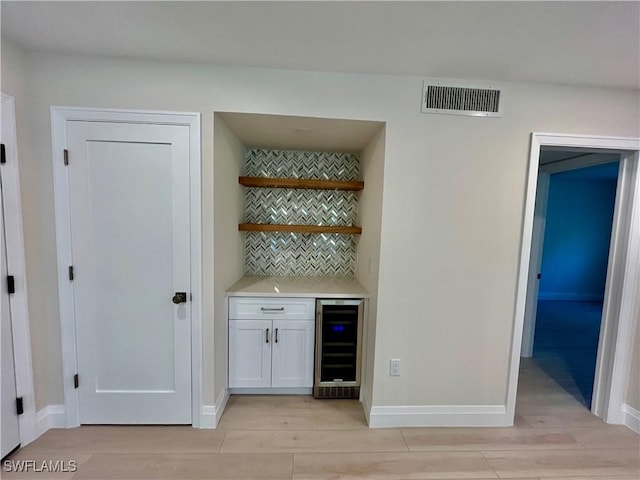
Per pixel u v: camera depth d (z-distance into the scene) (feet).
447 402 7.02
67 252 6.26
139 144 6.19
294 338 7.79
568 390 8.65
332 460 5.94
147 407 6.70
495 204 6.64
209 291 6.54
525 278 6.80
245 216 9.47
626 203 6.94
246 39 5.21
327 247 9.73
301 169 9.51
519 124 6.52
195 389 6.70
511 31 4.75
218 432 6.61
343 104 6.30
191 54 5.75
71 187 6.17
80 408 6.58
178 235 6.39
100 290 6.42
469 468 5.82
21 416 5.96
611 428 7.05
